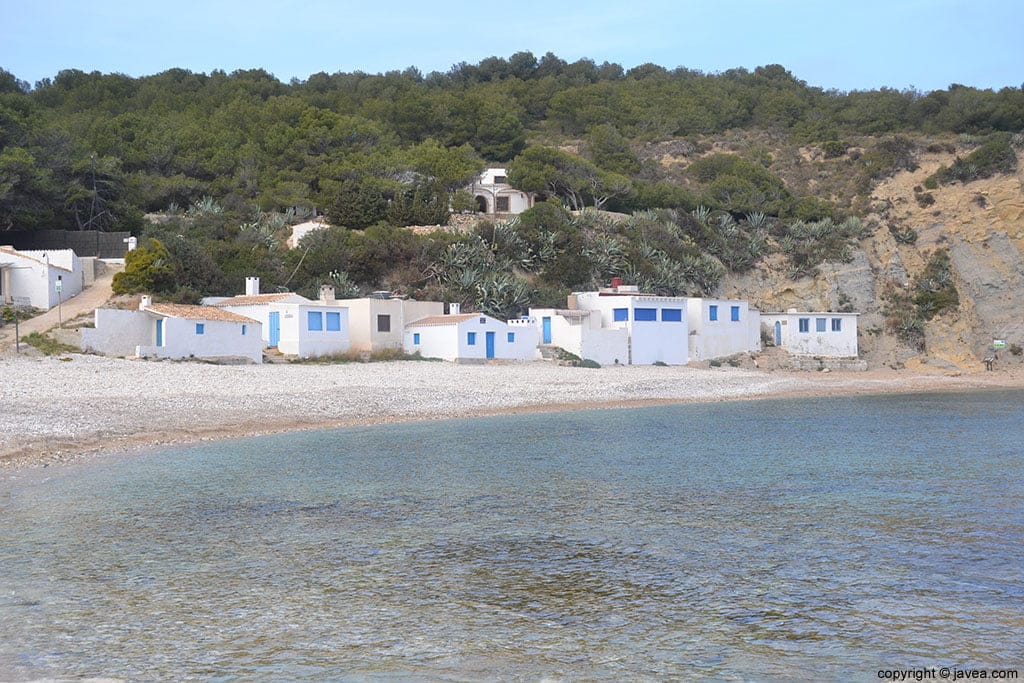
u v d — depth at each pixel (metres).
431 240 75.75
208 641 11.86
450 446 30.95
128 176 87.19
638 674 10.87
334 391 44.56
